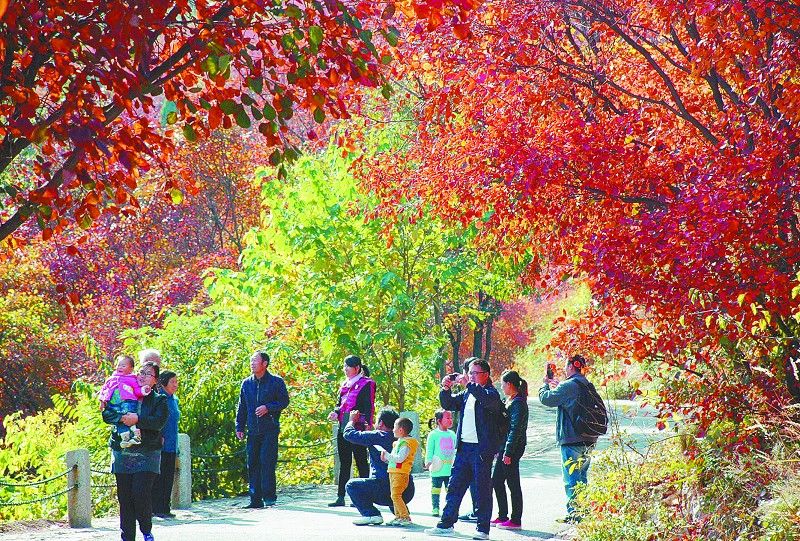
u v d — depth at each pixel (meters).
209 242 58.38
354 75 9.75
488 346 46.31
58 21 8.82
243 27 9.33
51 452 22.84
